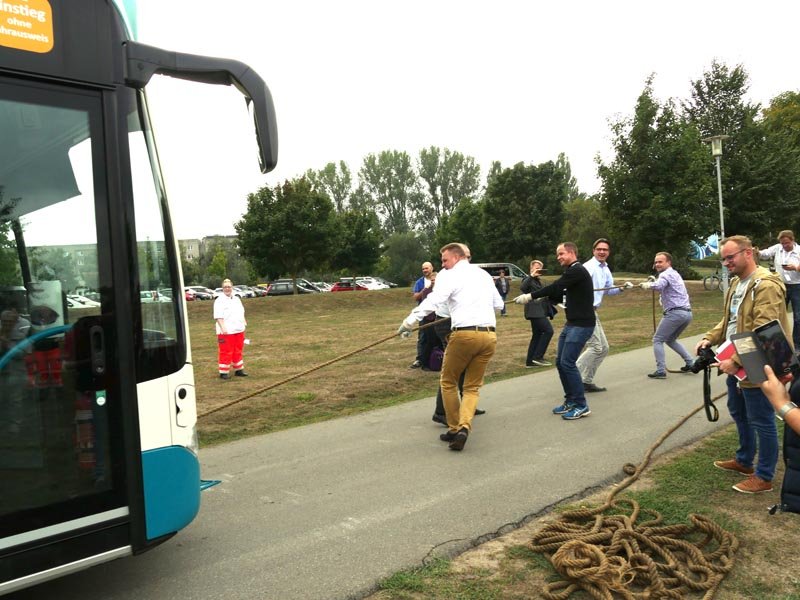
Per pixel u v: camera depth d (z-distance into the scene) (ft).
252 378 35.14
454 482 16.56
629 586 11.23
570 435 20.71
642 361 35.27
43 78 9.55
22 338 9.37
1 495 9.05
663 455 18.43
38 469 9.37
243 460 19.07
